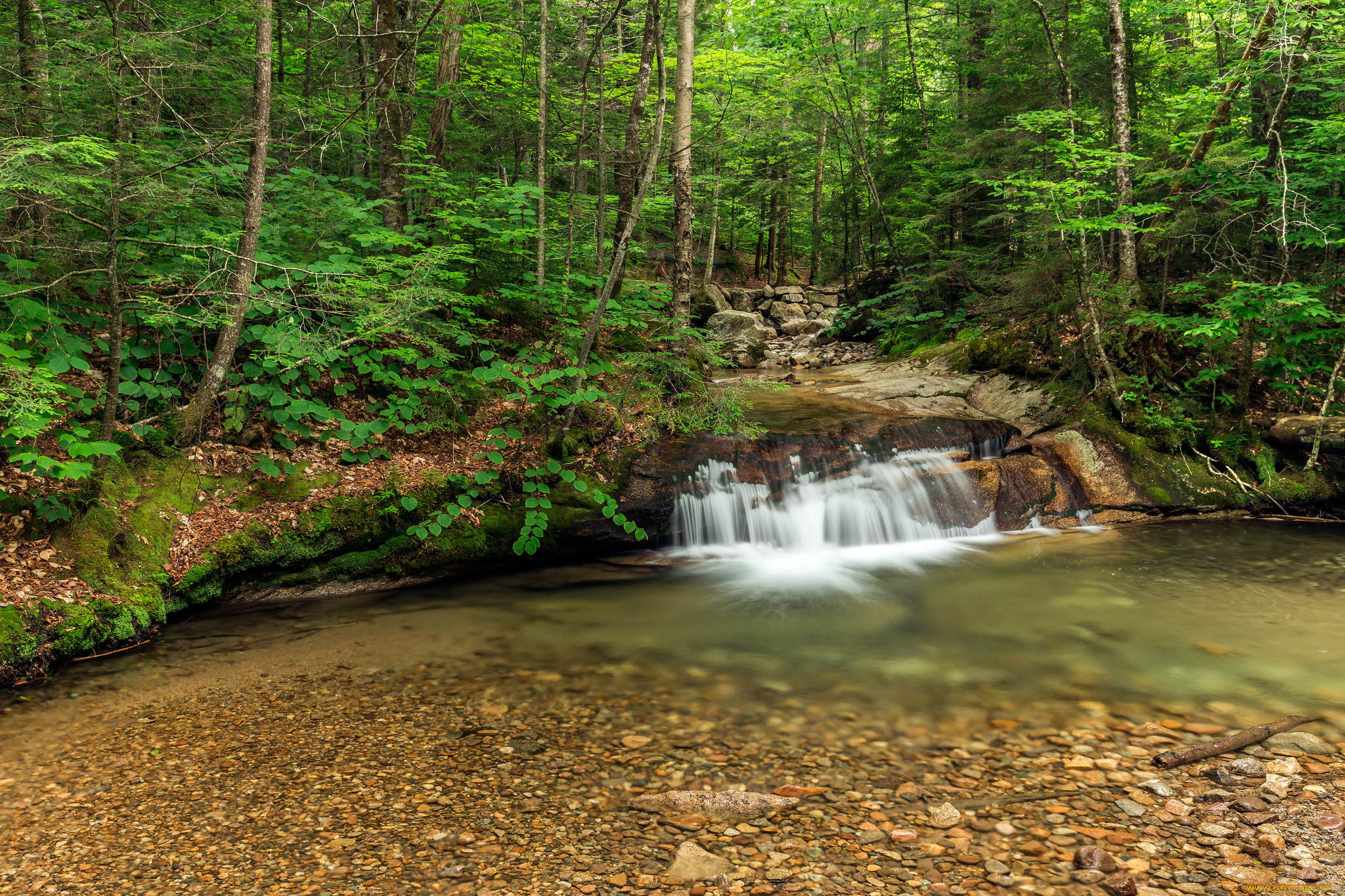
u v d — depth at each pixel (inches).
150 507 257.8
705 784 158.7
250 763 167.2
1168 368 444.5
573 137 515.8
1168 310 450.6
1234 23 426.6
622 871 129.1
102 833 141.3
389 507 294.2
